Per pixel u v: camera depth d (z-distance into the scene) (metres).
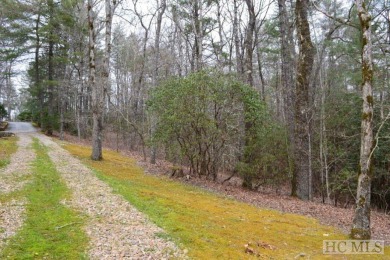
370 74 6.86
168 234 5.99
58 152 17.80
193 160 14.58
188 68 32.75
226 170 15.38
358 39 15.29
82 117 35.06
